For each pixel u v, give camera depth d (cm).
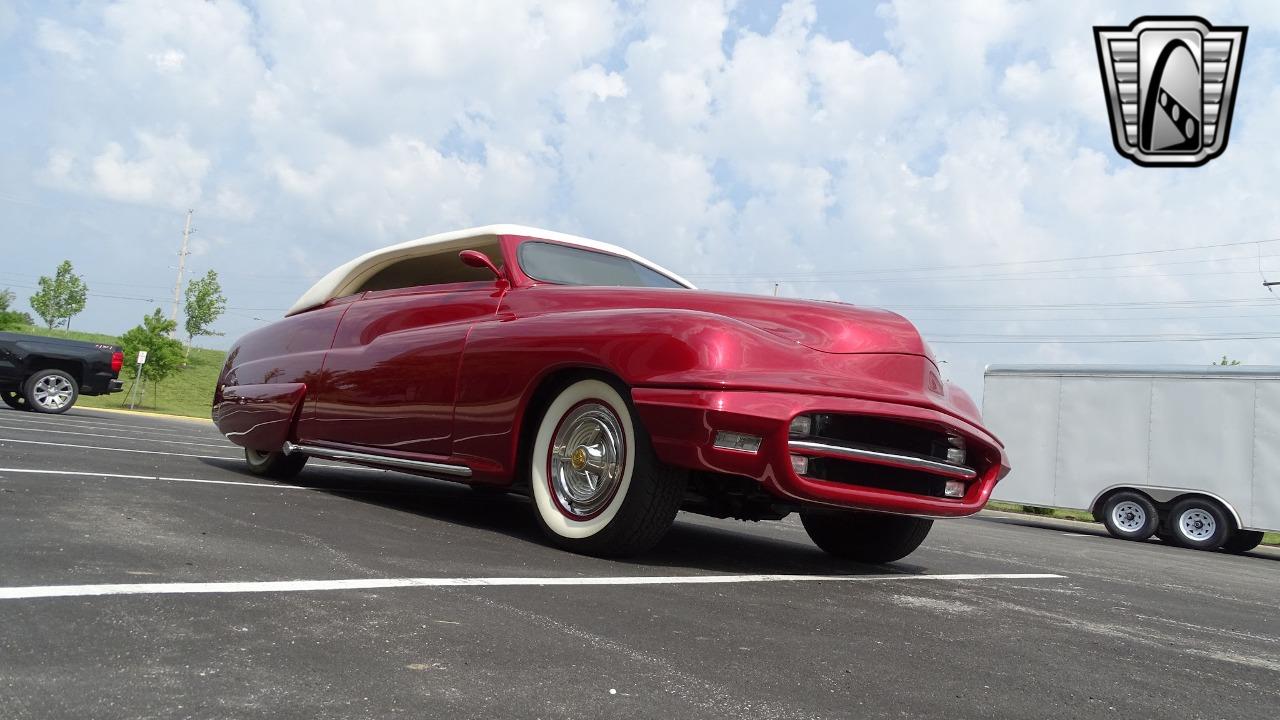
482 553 287
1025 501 1258
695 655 181
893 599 281
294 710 127
